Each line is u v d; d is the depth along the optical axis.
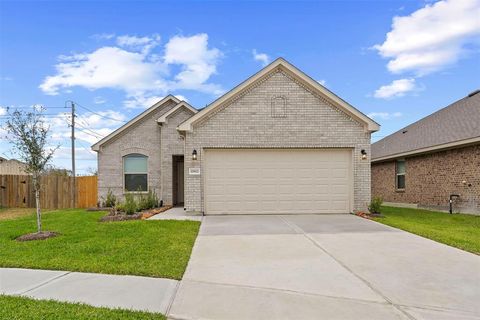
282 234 9.14
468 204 14.42
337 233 9.27
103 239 8.17
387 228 10.01
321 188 13.23
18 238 8.46
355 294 4.93
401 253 7.18
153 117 18.48
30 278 5.47
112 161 18.31
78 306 4.33
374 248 7.60
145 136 18.42
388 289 5.14
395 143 21.00
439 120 18.98
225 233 9.27
